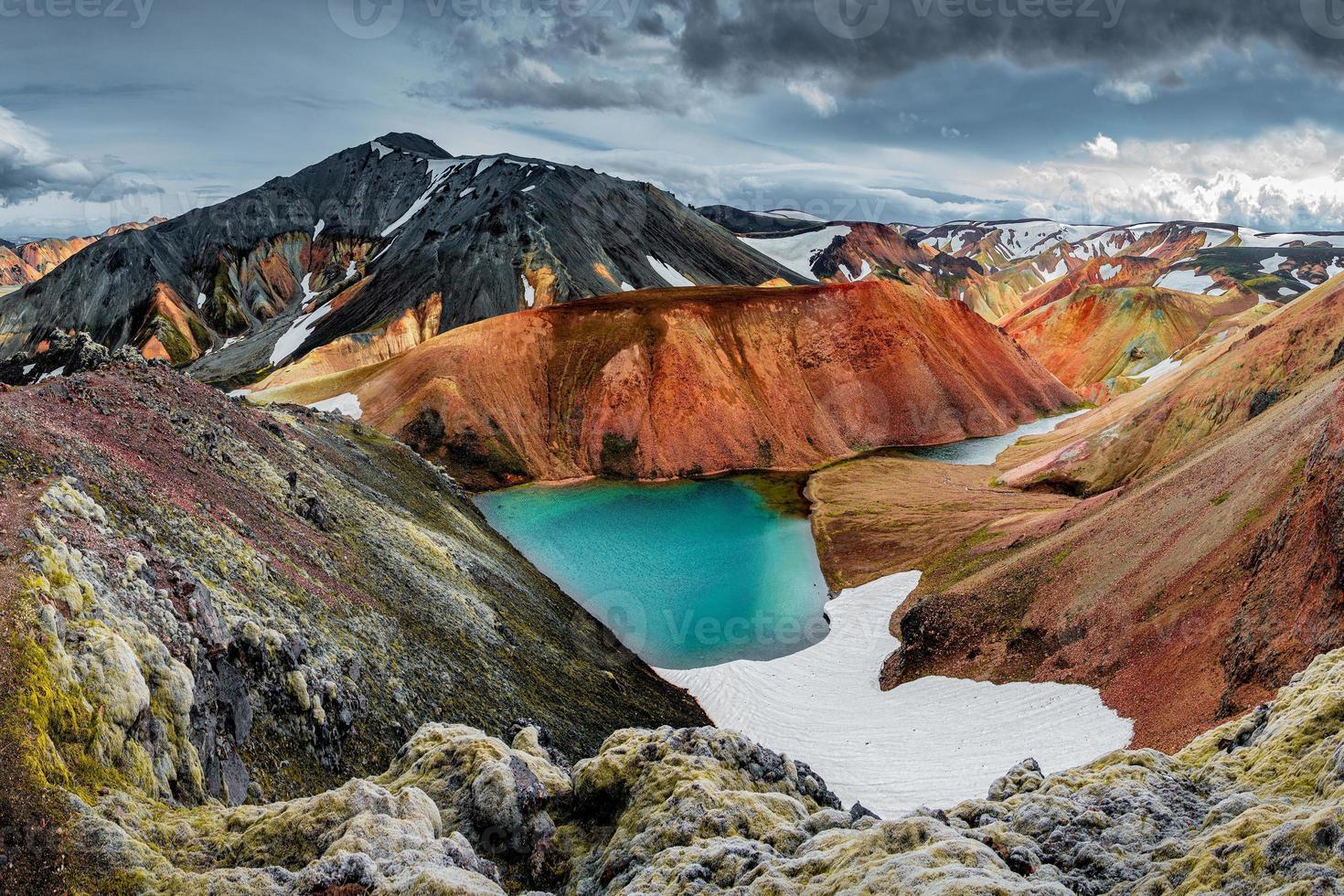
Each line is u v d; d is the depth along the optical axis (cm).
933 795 4131
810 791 2973
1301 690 2741
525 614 5475
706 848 2236
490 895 1836
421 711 3469
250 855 1989
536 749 3134
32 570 2178
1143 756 2612
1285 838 1677
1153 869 1870
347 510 4978
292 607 3300
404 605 4206
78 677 2025
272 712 2738
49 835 1719
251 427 5178
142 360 4900
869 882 1780
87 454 3177
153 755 2131
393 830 2092
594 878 2369
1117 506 5966
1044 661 5069
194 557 3066
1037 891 1592
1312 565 3831
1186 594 4600
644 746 2856
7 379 4662
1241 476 5009
